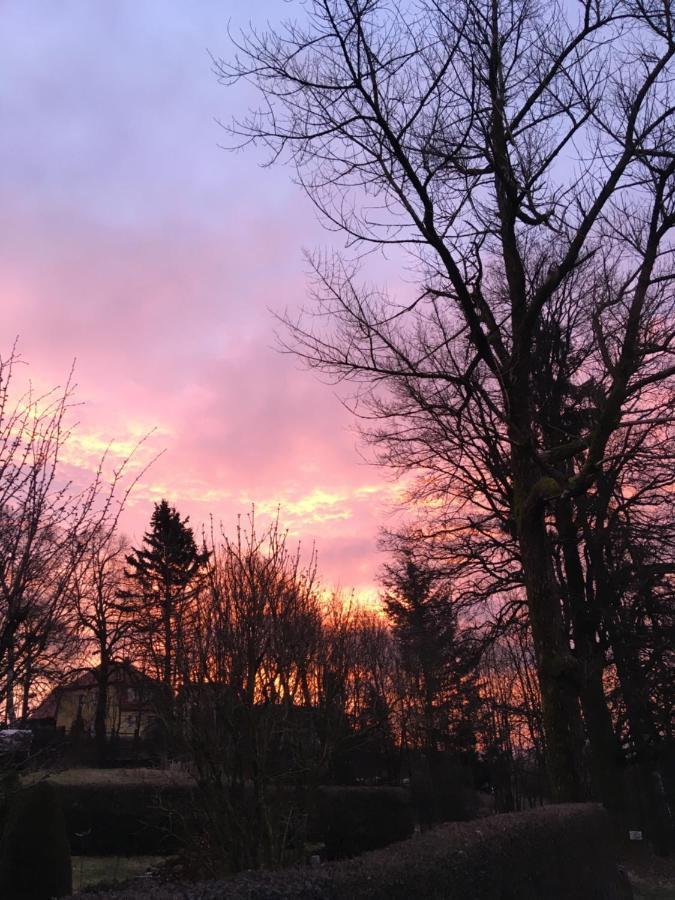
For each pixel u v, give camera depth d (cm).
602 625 2092
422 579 2162
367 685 1512
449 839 588
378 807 1902
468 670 2183
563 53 1117
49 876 992
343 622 931
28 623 459
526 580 1265
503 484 1819
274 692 777
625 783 2577
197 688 771
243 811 743
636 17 1062
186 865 825
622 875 999
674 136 1121
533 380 1738
